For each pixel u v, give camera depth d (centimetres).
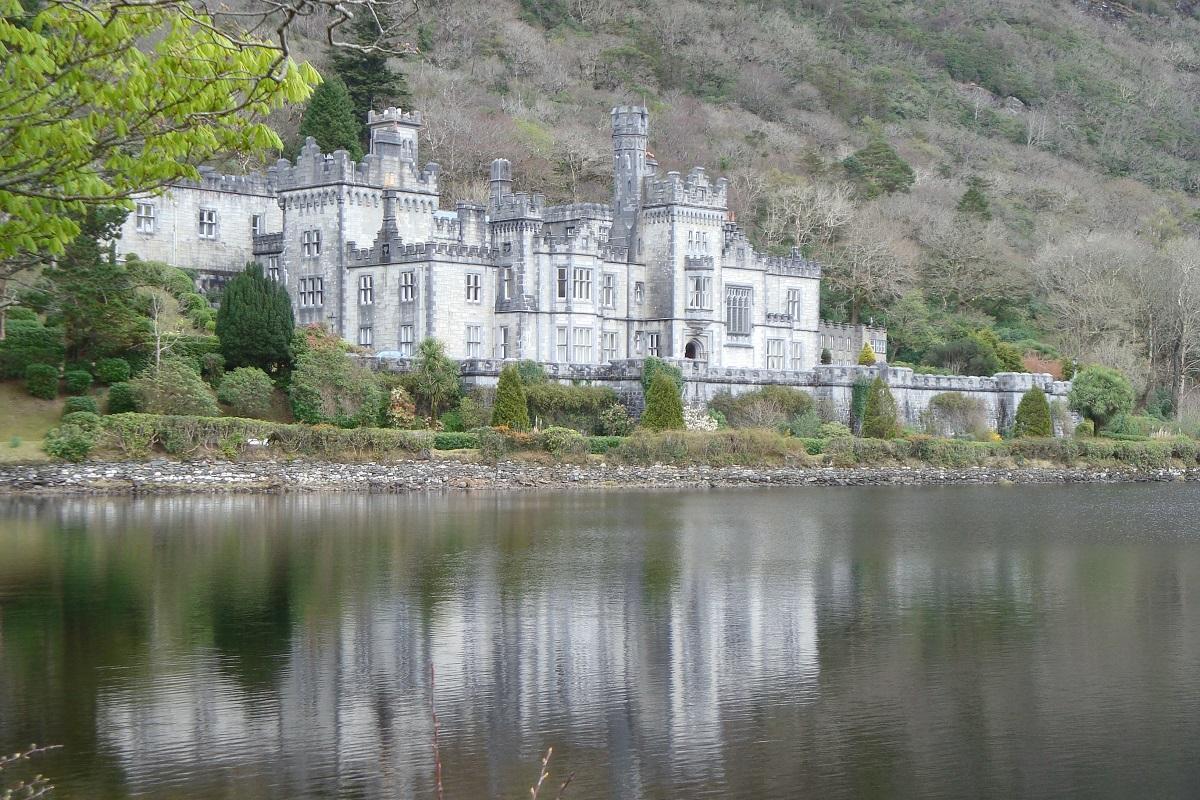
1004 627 4453
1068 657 4034
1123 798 2903
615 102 19275
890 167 17775
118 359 8212
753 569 5525
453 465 8406
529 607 4625
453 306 10200
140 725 3222
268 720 3278
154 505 6988
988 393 11531
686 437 9150
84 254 7950
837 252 15062
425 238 10794
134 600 4550
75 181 2316
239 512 6838
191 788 2847
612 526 6762
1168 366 14100
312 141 10581
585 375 9712
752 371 10200
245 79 2314
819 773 3016
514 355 10425
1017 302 15700
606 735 3231
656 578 5250
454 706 3425
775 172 17212
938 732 3297
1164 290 14025
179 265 10806
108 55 2266
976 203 16425
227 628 4175
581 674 3747
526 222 10438
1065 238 16550
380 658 3856
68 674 3628
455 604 4641
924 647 4138
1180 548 6425
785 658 3972
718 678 3734
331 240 10500
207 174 10994
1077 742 3244
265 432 7938
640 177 11512
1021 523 7375
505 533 6378
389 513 7000
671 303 11269
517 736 3216
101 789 2833
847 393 10675
